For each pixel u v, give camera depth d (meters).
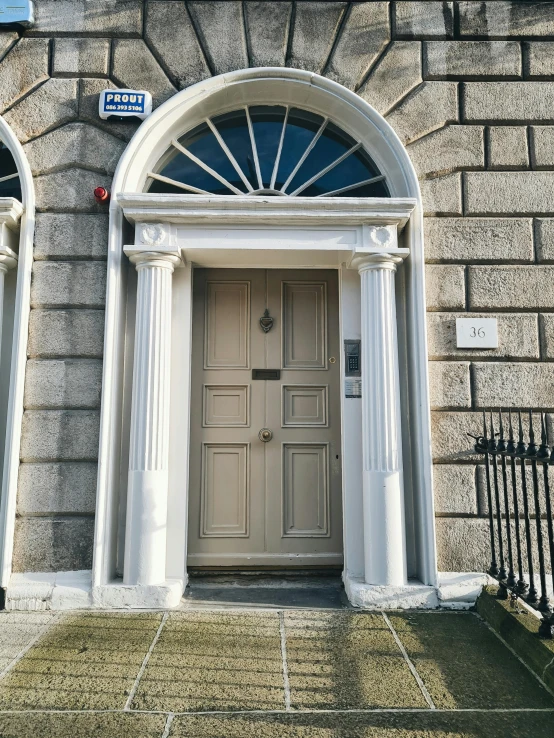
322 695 2.64
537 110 4.34
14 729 2.37
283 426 4.47
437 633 3.31
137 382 3.89
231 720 2.44
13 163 4.39
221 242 4.01
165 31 4.36
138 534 3.74
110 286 3.96
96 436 3.92
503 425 4.01
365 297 4.05
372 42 4.38
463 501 3.92
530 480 4.02
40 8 4.39
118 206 4.06
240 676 2.80
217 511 4.37
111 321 3.94
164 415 3.90
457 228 4.21
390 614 3.60
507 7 4.44
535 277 4.16
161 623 3.43
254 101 4.45
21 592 3.67
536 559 3.93
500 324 4.12
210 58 4.33
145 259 3.98
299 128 4.55
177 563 3.95
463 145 4.29
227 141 4.51
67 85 4.31
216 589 4.06
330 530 4.37
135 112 4.21
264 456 4.44
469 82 4.38
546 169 4.29
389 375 3.91
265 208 3.98
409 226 4.15
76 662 2.93
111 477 3.84
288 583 4.19
